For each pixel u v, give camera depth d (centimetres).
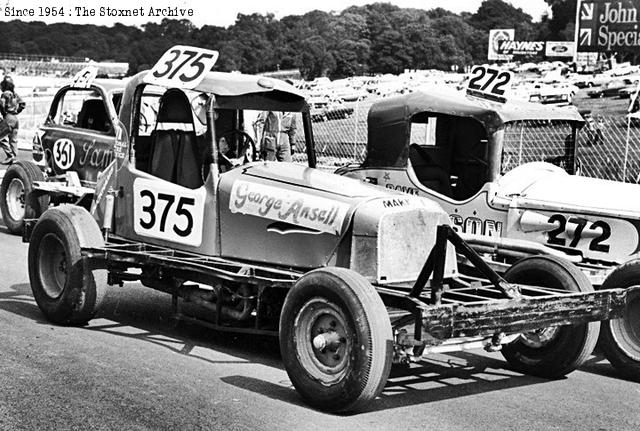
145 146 732
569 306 552
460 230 827
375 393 498
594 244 746
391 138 870
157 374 577
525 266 636
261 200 632
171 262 631
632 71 3997
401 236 589
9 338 651
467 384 606
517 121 834
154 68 711
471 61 6272
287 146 1270
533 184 800
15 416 482
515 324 527
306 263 608
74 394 524
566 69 5066
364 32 5647
